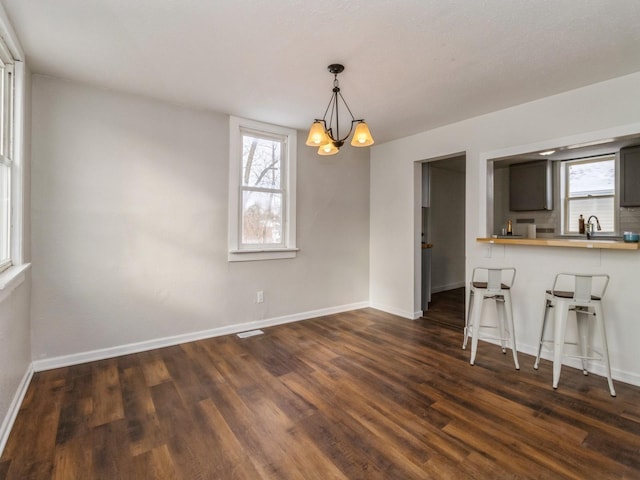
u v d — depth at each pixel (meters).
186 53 2.25
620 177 3.75
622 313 2.51
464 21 1.87
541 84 2.66
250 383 2.44
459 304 5.02
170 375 2.56
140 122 2.99
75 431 1.85
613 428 1.91
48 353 2.63
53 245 2.64
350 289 4.60
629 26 1.90
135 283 3.00
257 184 3.75
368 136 2.29
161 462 1.62
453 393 2.31
